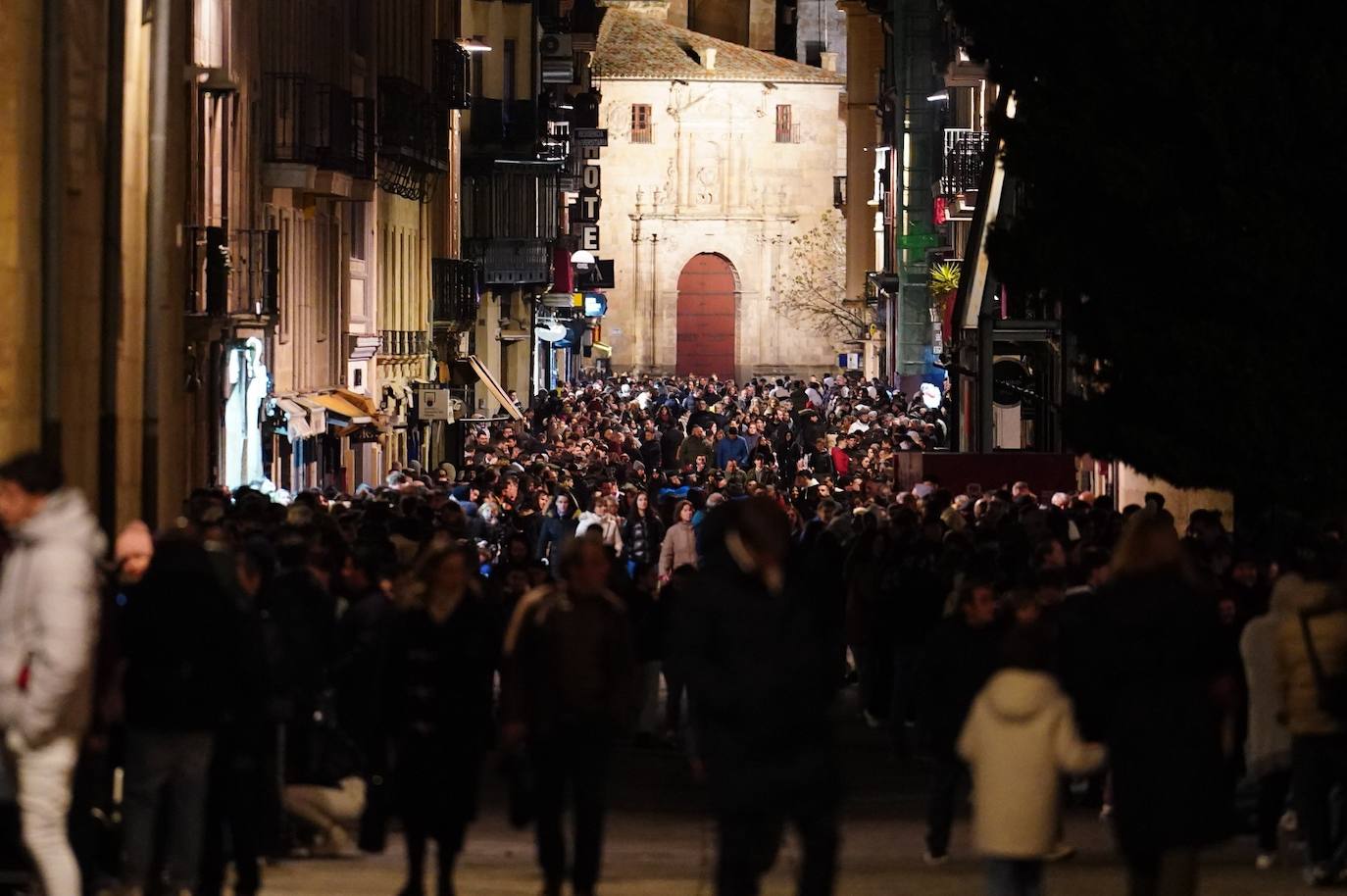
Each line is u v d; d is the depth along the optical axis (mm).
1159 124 49781
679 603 21750
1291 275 47312
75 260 49562
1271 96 47500
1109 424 50750
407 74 114750
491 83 146625
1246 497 49781
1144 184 48625
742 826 21578
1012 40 51438
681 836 38188
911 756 50375
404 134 105250
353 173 90250
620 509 79312
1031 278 50906
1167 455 49375
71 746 23984
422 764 27922
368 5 101625
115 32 48406
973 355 98250
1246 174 48031
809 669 21469
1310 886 31000
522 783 29234
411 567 35250
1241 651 33500
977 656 33656
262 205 80875
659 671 51125
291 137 83375
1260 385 47625
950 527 59188
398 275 113875
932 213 169375
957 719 33750
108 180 48500
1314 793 30922
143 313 56156
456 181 135875
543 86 165750
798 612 21641
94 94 50156
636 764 48719
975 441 94500
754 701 21297
